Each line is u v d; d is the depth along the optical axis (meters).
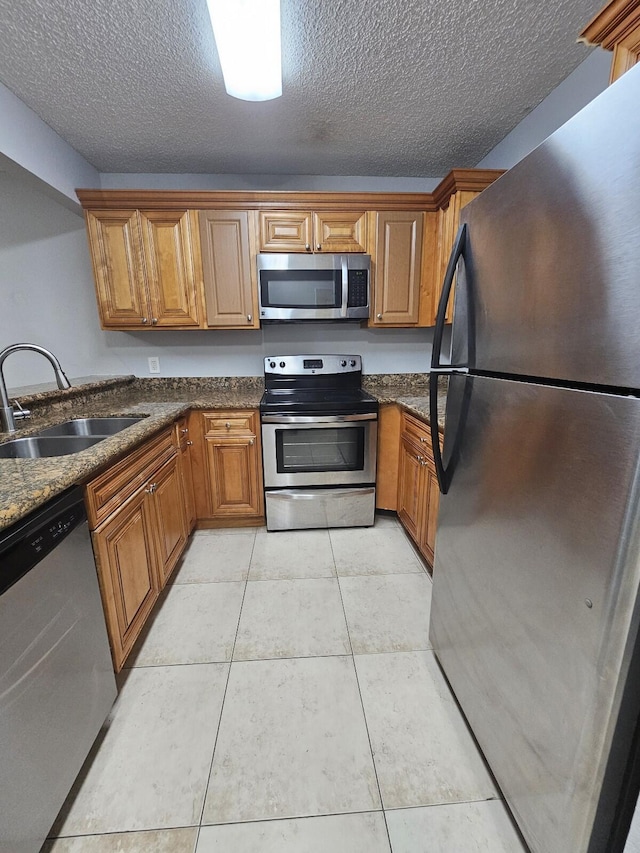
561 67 1.64
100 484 1.25
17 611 0.84
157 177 2.64
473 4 1.32
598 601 0.67
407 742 1.21
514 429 0.89
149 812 1.03
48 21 1.34
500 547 0.97
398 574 2.07
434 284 2.54
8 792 0.80
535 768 0.87
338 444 2.48
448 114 1.97
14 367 2.71
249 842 0.97
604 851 0.74
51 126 2.01
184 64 1.57
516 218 0.86
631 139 0.57
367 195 2.38
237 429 2.45
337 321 2.79
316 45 1.49
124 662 1.38
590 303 0.67
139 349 2.84
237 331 2.88
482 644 1.09
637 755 0.68
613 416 0.62
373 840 0.97
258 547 2.35
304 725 1.26
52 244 2.64
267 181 2.70
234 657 1.53
